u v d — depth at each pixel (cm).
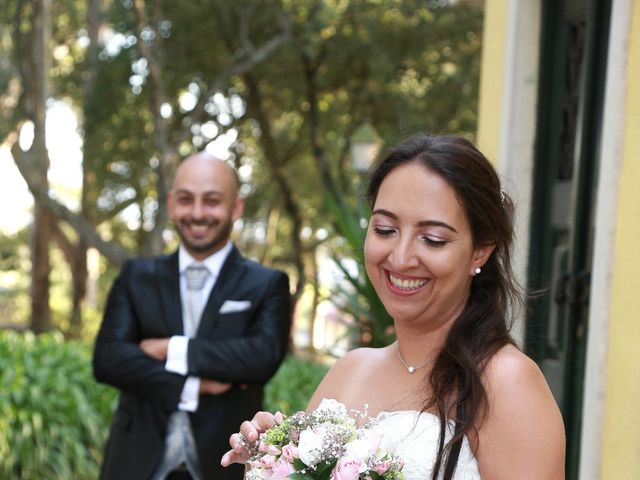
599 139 343
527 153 402
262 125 1552
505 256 185
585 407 310
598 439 302
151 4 1247
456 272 177
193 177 361
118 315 362
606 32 343
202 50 1455
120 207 1612
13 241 2241
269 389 784
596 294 306
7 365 652
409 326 187
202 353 347
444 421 172
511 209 193
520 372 172
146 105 1427
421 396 182
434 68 1475
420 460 171
